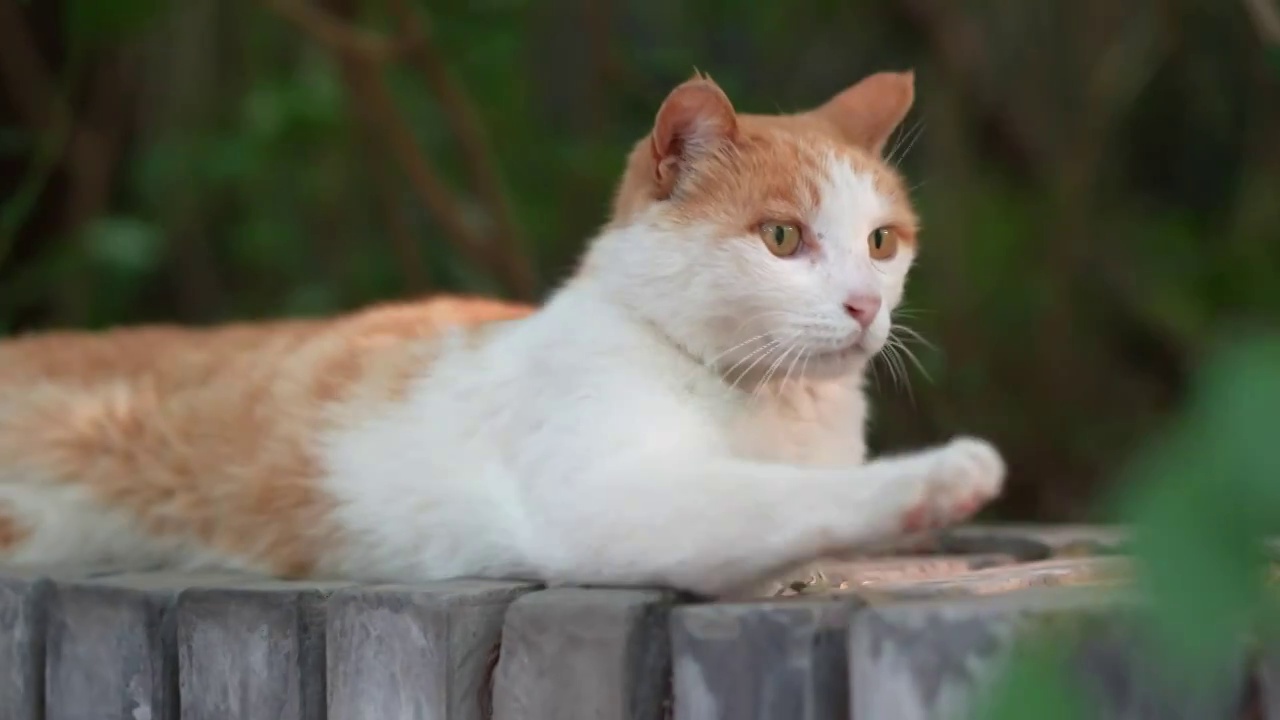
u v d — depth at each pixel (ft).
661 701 9.85
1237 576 3.88
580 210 29.89
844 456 12.80
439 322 14.84
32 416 15.21
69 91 26.81
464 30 28.91
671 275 12.17
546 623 9.97
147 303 32.30
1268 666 7.80
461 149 29.53
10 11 27.14
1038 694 4.83
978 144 32.48
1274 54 24.95
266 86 30.19
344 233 31.89
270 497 14.02
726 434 11.96
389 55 25.13
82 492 14.90
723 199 12.34
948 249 30.09
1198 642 3.96
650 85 31.71
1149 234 31.42
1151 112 32.63
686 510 10.46
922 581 11.25
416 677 10.37
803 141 12.75
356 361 14.47
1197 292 30.42
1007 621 8.27
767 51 32.83
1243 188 31.19
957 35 31.17
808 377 12.32
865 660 8.71
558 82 31.78
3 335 26.89
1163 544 3.94
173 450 14.69
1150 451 4.30
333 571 13.84
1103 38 31.42
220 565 14.53
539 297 28.81
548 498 11.53
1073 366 30.71
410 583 11.69
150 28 27.68
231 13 31.04
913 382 28.86
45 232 28.66
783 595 10.84
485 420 12.79
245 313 32.50
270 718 10.98
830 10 32.12
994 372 30.60
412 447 13.23
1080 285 31.30
